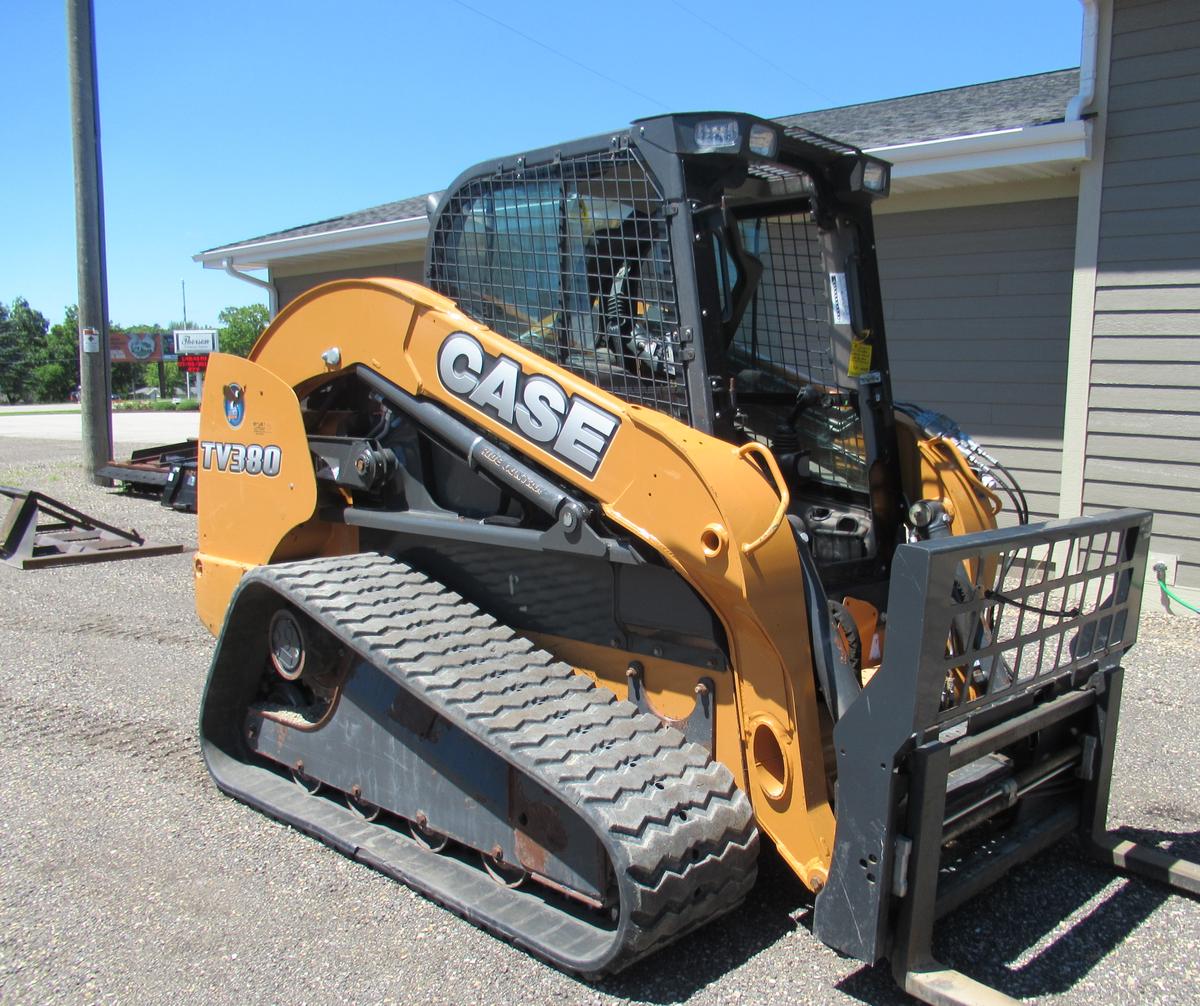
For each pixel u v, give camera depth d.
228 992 2.87
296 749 4.05
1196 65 6.47
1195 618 6.68
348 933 3.17
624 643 3.32
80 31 12.87
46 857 3.64
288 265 14.57
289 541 4.27
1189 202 6.60
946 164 7.38
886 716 2.64
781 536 2.92
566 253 3.40
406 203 13.98
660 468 2.98
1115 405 7.02
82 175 12.95
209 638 6.41
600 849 2.96
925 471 3.89
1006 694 3.00
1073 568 7.24
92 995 2.86
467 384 3.52
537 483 3.35
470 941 3.13
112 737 4.79
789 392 3.98
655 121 3.10
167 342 64.25
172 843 3.76
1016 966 3.00
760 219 4.06
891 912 2.76
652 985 2.89
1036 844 3.35
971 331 8.10
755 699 2.98
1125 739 4.77
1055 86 9.41
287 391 4.18
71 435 24.23
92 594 7.54
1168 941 3.14
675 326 3.12
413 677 3.18
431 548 3.90
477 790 3.32
